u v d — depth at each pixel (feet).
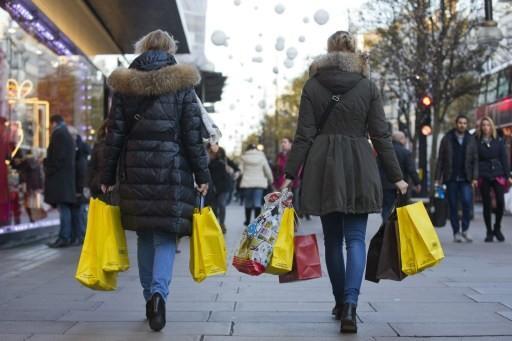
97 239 22.59
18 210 54.44
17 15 52.37
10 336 21.84
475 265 39.70
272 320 24.35
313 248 23.48
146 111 22.48
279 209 22.98
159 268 22.71
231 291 30.96
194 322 23.97
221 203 66.59
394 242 23.26
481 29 70.90
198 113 22.93
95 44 73.92
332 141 22.93
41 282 33.76
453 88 123.44
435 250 22.58
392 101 140.97
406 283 32.83
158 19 67.00
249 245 22.77
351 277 22.59
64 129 50.98
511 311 25.90
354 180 22.71
